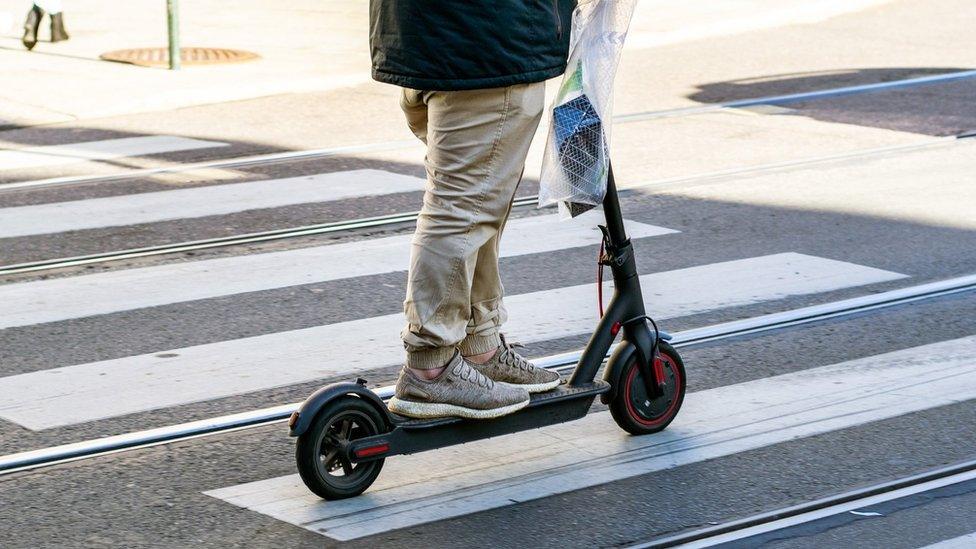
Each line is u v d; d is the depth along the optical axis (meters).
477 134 4.15
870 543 4.07
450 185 4.20
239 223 7.97
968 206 8.38
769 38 15.66
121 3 17.92
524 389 4.50
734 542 4.07
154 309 6.43
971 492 4.43
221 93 11.98
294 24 16.44
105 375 5.53
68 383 5.44
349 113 11.41
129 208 8.29
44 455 4.70
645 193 8.70
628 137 10.33
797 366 5.68
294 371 5.60
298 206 8.37
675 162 9.52
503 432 4.50
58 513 4.27
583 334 6.12
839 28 16.44
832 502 4.36
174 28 12.91
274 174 9.22
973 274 7.02
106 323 6.21
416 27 4.02
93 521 4.21
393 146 10.14
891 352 5.85
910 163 9.53
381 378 5.53
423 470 4.61
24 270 7.04
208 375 5.54
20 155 9.72
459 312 4.30
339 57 13.93
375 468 4.38
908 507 4.32
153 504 4.34
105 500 4.37
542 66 4.13
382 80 4.15
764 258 7.30
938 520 4.23
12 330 6.10
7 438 4.87
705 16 16.69
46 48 14.26
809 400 5.27
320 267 7.14
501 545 4.05
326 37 15.41
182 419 5.07
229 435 4.93
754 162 9.53
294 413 4.22
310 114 11.36
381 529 4.15
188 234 7.74
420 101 4.30
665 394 4.92
